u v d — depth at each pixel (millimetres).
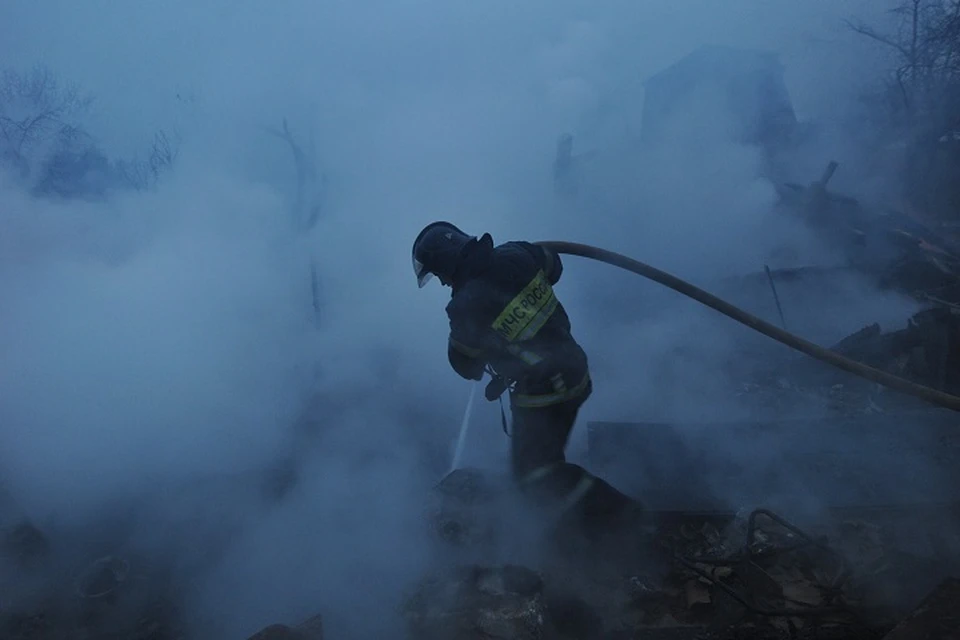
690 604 2516
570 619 2471
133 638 2605
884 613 2393
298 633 2277
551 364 2645
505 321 2600
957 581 2111
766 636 2367
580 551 2664
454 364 2697
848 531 2791
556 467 2719
